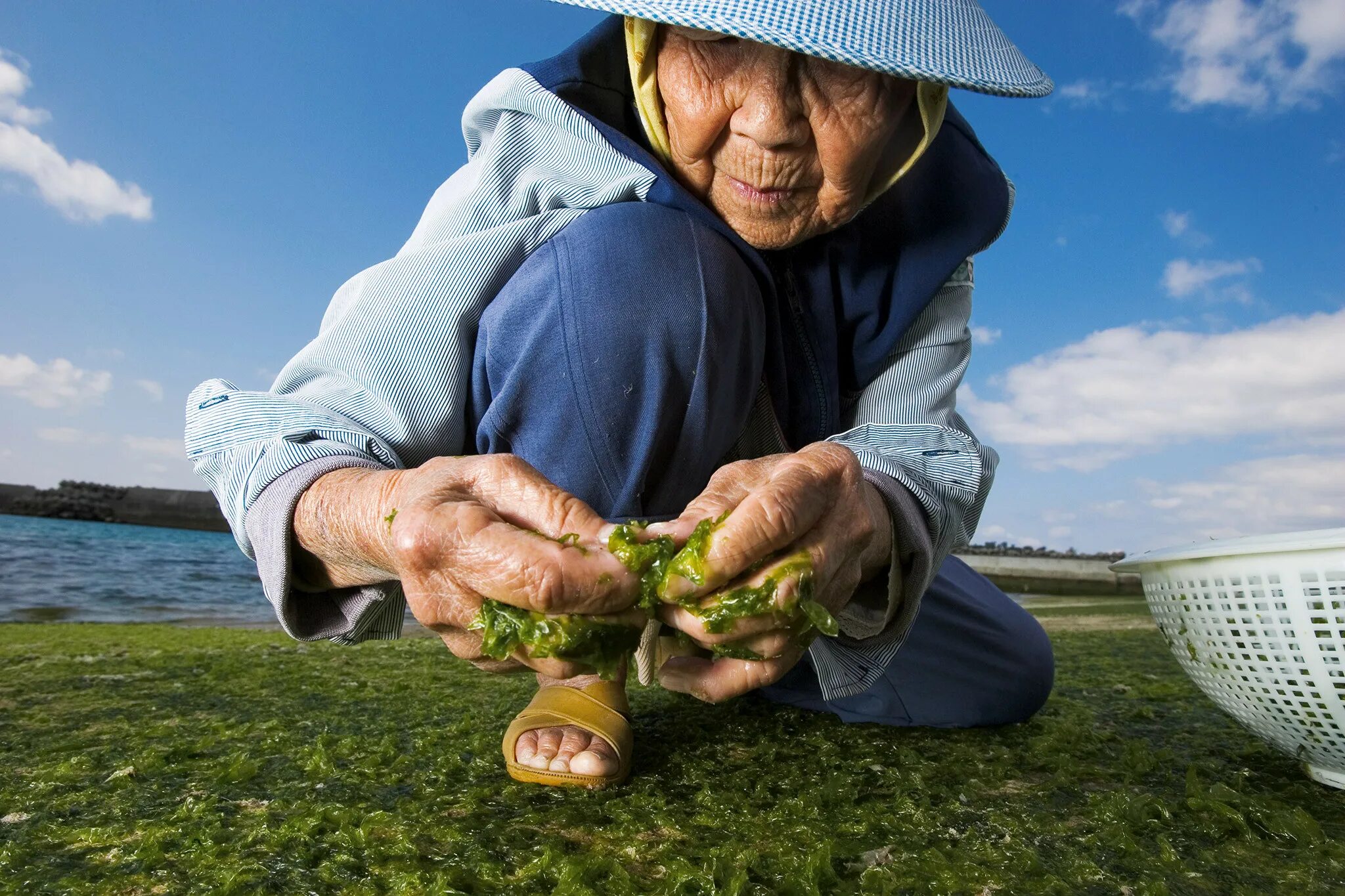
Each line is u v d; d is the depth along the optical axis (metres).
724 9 0.36
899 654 0.63
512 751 0.49
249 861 0.37
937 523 0.46
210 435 0.45
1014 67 0.41
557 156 0.54
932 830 0.42
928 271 0.56
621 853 0.38
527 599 0.30
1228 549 0.49
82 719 0.66
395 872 0.36
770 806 0.45
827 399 0.58
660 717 0.67
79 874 0.36
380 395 0.49
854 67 0.42
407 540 0.31
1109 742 0.62
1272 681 0.48
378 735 0.61
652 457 0.53
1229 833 0.42
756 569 0.33
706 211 0.51
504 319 0.50
